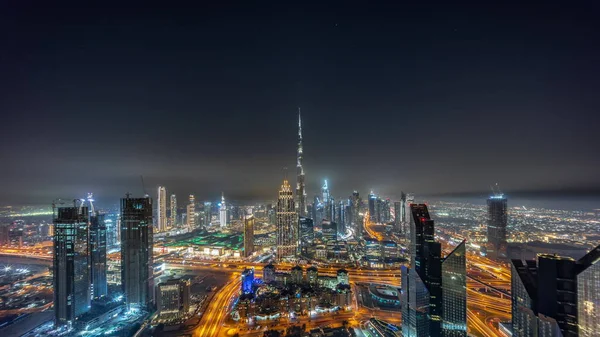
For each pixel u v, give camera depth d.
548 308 134.88
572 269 132.25
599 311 119.50
